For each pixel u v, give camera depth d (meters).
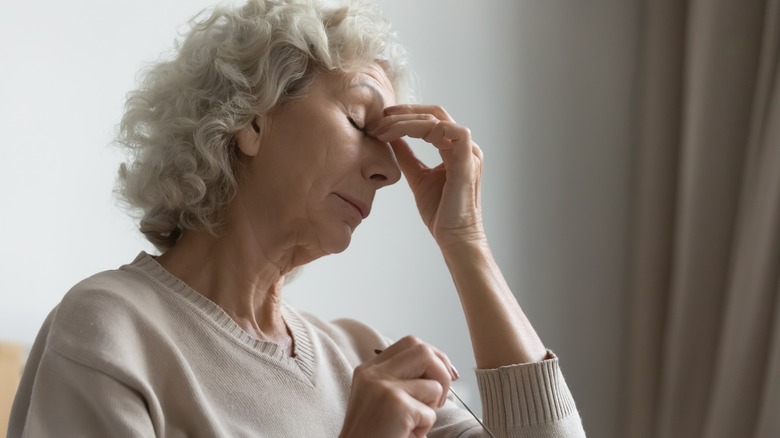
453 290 2.98
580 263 3.10
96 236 2.64
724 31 2.81
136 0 2.69
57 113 2.61
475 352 1.48
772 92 2.63
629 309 3.13
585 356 3.09
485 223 2.99
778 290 2.56
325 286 2.84
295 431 1.30
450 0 2.99
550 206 3.07
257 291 1.38
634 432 3.04
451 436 1.57
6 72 2.56
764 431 2.53
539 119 3.07
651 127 3.08
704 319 2.84
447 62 2.98
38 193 2.58
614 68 3.15
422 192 1.60
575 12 3.13
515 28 3.06
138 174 1.38
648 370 3.04
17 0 2.57
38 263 2.57
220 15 1.42
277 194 1.35
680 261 2.90
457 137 1.49
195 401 1.21
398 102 1.55
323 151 1.35
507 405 1.43
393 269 2.92
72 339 1.16
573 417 1.47
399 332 2.91
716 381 2.70
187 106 1.36
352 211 1.40
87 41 2.64
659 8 3.08
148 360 1.21
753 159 2.68
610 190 3.14
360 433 1.09
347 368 1.48
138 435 1.11
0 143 2.54
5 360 2.31
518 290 3.02
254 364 1.31
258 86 1.35
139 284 1.28
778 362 2.52
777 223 2.60
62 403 1.13
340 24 1.40
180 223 1.36
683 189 2.90
